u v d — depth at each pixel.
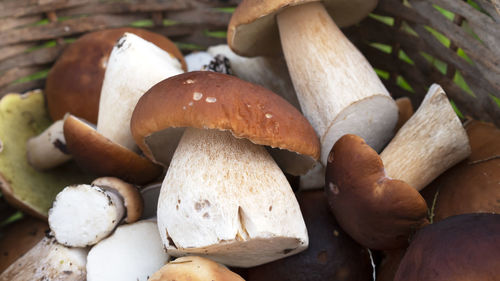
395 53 0.59
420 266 0.45
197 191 0.46
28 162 0.58
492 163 0.49
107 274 0.49
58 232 0.50
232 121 0.46
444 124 0.49
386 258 0.51
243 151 0.48
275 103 0.47
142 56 0.52
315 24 0.52
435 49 0.55
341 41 0.52
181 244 0.46
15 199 0.56
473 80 0.52
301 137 0.47
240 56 0.58
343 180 0.48
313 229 0.51
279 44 0.58
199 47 0.66
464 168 0.50
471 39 0.51
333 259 0.50
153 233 0.51
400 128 0.52
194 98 0.46
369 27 0.60
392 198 0.46
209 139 0.48
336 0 0.54
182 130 0.50
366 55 0.61
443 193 0.50
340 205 0.48
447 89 0.55
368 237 0.48
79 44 0.60
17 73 0.61
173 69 0.53
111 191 0.51
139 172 0.53
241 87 0.47
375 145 0.53
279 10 0.52
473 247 0.44
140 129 0.47
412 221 0.47
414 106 0.59
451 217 0.46
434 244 0.45
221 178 0.46
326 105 0.51
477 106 0.53
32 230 0.57
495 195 0.48
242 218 0.46
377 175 0.47
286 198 0.47
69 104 0.58
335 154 0.48
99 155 0.51
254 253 0.48
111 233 0.51
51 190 0.58
